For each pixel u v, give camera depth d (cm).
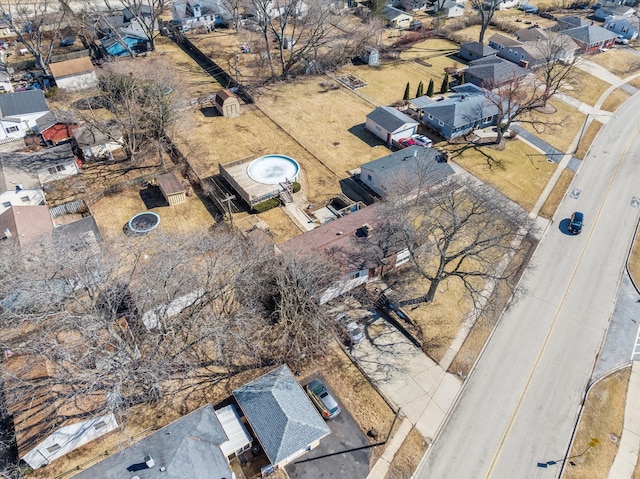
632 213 5547
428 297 4325
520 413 3603
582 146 6681
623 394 3750
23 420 3122
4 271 3656
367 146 6525
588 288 4622
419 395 3688
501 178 5988
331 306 4309
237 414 3366
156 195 5581
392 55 9094
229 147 6406
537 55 8531
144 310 3581
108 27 9181
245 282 3853
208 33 10038
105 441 3319
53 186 5594
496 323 4269
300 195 5619
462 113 6575
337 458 3269
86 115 6656
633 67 8931
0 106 6388
